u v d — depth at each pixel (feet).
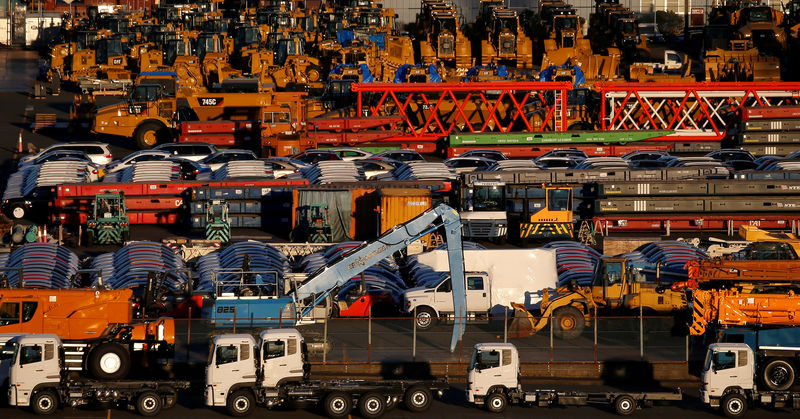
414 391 482.28
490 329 572.51
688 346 537.24
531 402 485.15
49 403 471.62
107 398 474.90
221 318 548.31
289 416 477.77
